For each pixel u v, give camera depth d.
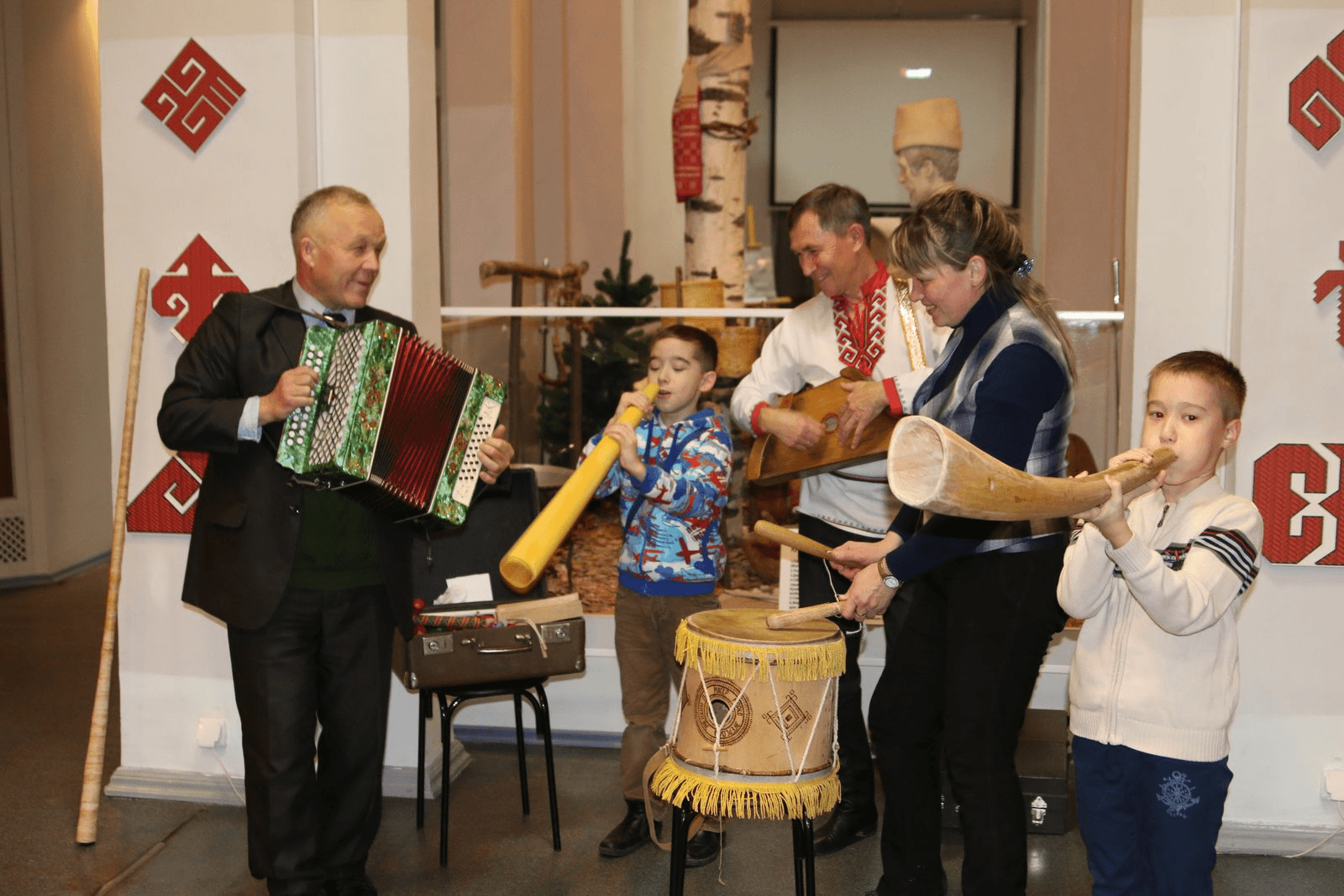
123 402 3.49
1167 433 2.13
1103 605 2.19
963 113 11.37
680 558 2.97
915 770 2.58
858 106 11.42
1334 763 3.14
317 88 3.44
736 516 4.24
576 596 3.03
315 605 2.66
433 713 3.56
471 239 6.73
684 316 4.17
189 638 3.52
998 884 2.26
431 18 3.61
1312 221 3.02
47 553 6.71
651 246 8.16
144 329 3.45
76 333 6.96
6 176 6.43
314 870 2.69
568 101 7.65
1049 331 2.20
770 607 4.16
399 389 2.50
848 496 3.05
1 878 3.00
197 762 3.55
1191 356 2.16
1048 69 5.84
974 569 2.30
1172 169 3.15
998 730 2.28
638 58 8.02
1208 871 2.18
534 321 4.19
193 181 3.39
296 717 2.65
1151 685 2.12
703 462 2.92
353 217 2.57
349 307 2.66
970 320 2.23
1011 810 2.28
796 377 3.22
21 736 4.12
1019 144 11.34
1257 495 3.08
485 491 3.10
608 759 3.88
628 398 2.73
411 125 3.43
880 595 2.25
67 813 3.44
